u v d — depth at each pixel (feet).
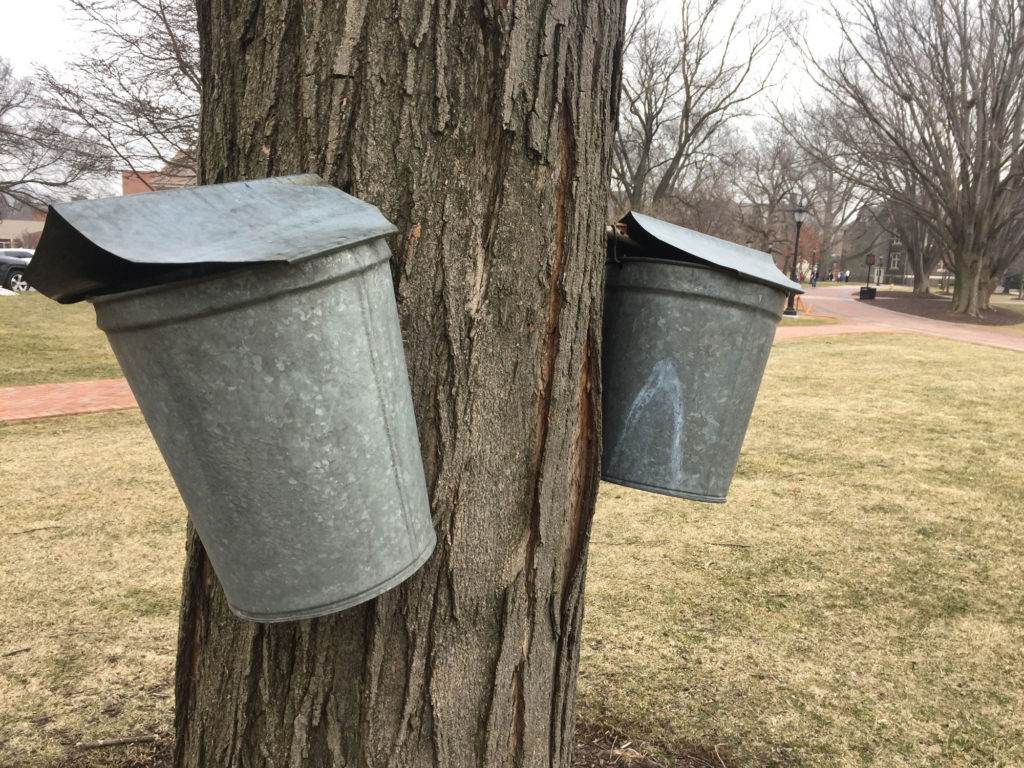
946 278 152.66
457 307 4.10
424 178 4.00
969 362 38.55
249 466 3.17
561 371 4.44
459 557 4.24
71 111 32.91
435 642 4.25
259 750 4.33
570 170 4.34
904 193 90.94
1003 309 91.81
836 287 171.42
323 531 3.33
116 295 2.95
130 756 7.33
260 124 4.08
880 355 41.32
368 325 3.32
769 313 5.09
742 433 5.41
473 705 4.39
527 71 4.09
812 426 22.59
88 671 8.79
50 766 7.16
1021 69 74.95
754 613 10.50
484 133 4.06
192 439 3.17
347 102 3.94
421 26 3.92
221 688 4.48
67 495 15.11
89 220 2.74
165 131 33.30
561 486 4.58
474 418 4.21
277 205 3.32
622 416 5.32
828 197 178.60
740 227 134.72
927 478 17.20
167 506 14.60
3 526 13.32
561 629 4.79
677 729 7.91
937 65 76.43
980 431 22.12
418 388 4.13
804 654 9.42
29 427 21.20
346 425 3.26
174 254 2.80
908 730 7.91
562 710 4.91
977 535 13.62
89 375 30.60
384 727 4.24
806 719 8.09
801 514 14.70
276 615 3.46
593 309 4.65
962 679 8.89
